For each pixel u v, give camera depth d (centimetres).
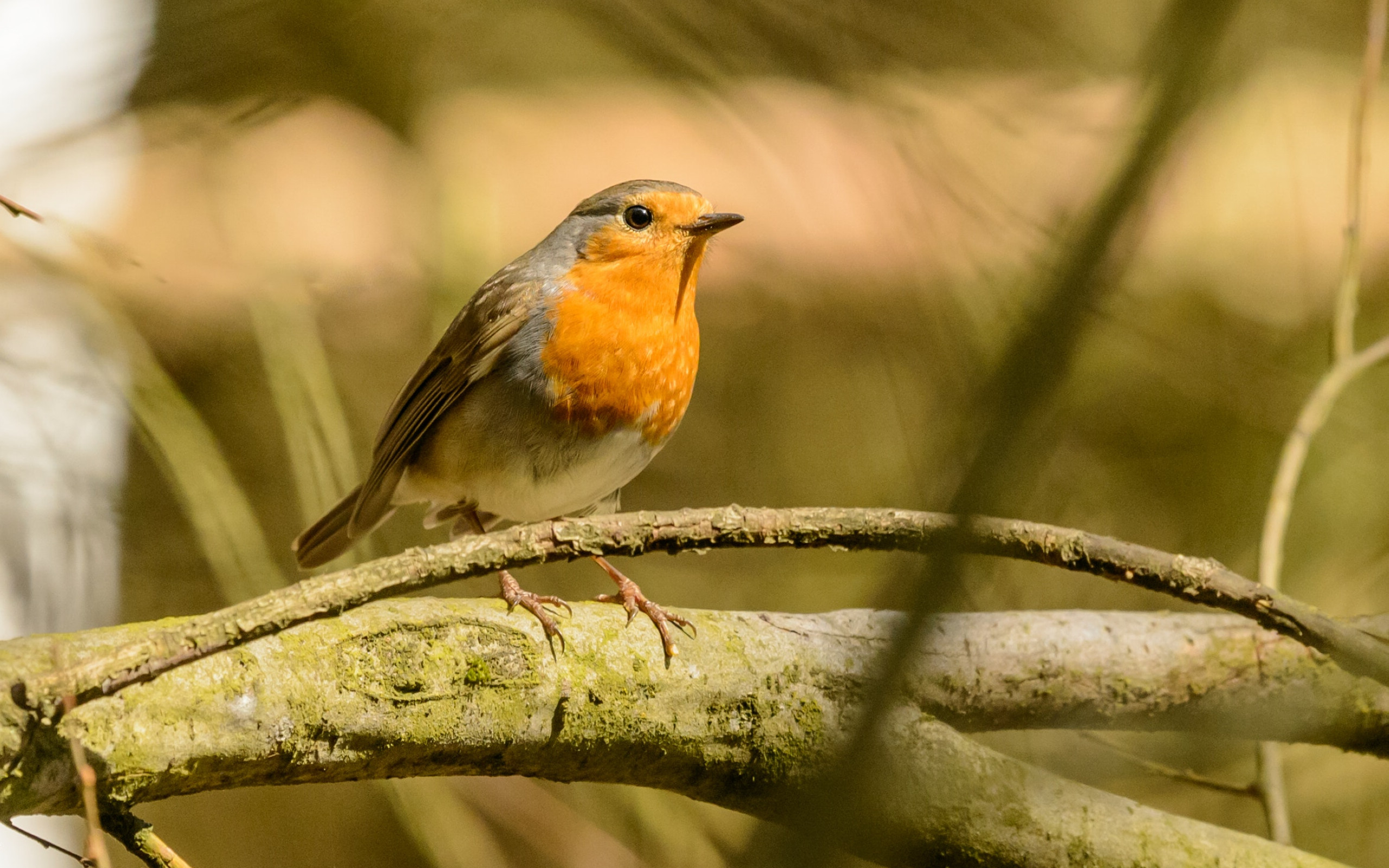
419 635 458
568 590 1120
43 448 729
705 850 827
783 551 1151
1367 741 582
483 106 1337
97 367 740
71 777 388
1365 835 979
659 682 488
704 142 1275
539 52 1377
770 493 1201
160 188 1023
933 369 829
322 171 1138
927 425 793
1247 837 513
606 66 1420
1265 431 1079
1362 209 745
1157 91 256
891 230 844
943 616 555
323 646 440
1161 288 1081
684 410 777
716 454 1216
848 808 295
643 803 828
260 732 422
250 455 1014
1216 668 569
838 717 503
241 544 746
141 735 400
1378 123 1288
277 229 970
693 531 467
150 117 789
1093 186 361
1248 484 1083
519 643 473
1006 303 723
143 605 910
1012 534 467
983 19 945
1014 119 896
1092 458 1073
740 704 497
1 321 741
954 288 770
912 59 905
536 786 904
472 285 927
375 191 1123
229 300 956
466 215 947
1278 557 676
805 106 962
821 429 1191
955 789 495
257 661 426
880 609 511
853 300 1042
